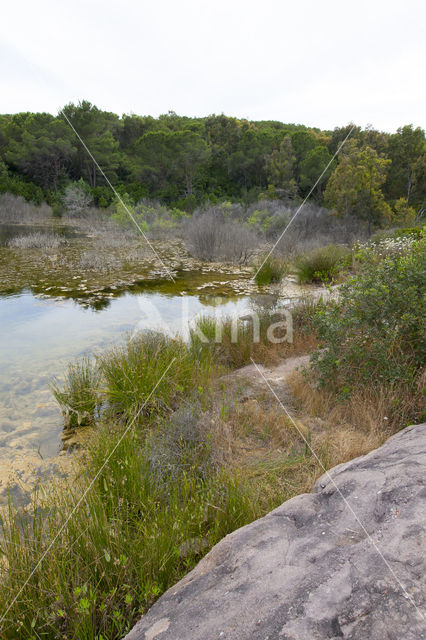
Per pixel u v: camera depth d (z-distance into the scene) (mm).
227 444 3221
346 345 3875
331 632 1159
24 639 1737
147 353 4262
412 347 3686
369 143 21750
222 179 34469
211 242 12711
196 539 2285
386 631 1112
